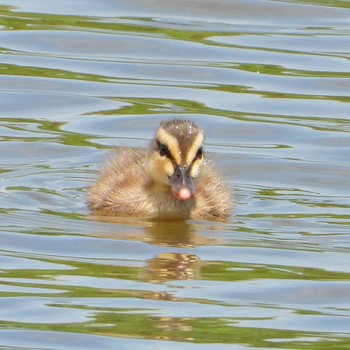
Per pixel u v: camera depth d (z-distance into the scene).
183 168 16.25
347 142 19.77
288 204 17.08
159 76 22.48
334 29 24.84
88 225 16.05
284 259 14.93
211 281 14.20
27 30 24.05
